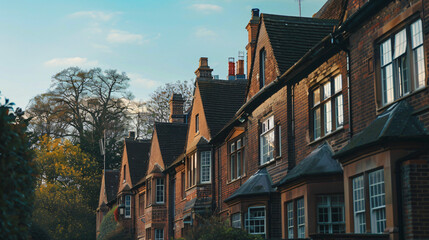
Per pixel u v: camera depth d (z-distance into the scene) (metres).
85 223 55.19
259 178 22.12
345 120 16.84
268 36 22.39
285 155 20.75
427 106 12.58
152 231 39.09
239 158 26.83
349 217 14.71
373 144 13.17
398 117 13.16
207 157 31.06
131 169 48.28
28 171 9.34
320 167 16.81
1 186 8.19
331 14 24.42
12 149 8.58
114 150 65.62
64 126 66.88
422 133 12.54
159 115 64.69
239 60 39.09
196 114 33.25
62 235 53.28
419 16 13.38
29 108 65.94
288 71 19.80
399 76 14.22
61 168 60.38
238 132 26.58
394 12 14.36
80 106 67.38
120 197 48.91
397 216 12.50
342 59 17.19
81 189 60.56
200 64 35.34
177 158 37.44
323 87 18.73
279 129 21.75
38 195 53.62
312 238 13.33
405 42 13.98
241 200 21.88
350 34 16.59
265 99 23.11
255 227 21.52
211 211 29.55
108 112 67.56
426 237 12.05
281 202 19.34
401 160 12.49
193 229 20.62
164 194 39.41
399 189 12.52
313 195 16.78
